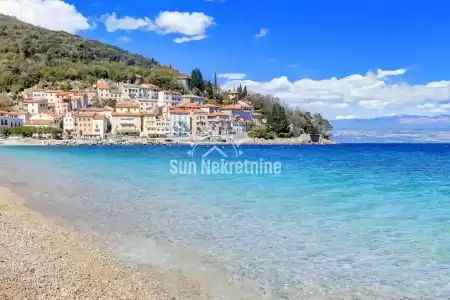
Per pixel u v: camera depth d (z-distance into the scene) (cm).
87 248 1237
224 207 1952
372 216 1756
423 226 1560
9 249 1170
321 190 2608
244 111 18188
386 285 974
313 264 1120
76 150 9600
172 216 1733
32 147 11581
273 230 1490
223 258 1164
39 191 2456
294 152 9981
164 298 884
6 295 821
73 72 19625
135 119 15238
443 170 4359
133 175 3550
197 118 15688
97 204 2016
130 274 1022
